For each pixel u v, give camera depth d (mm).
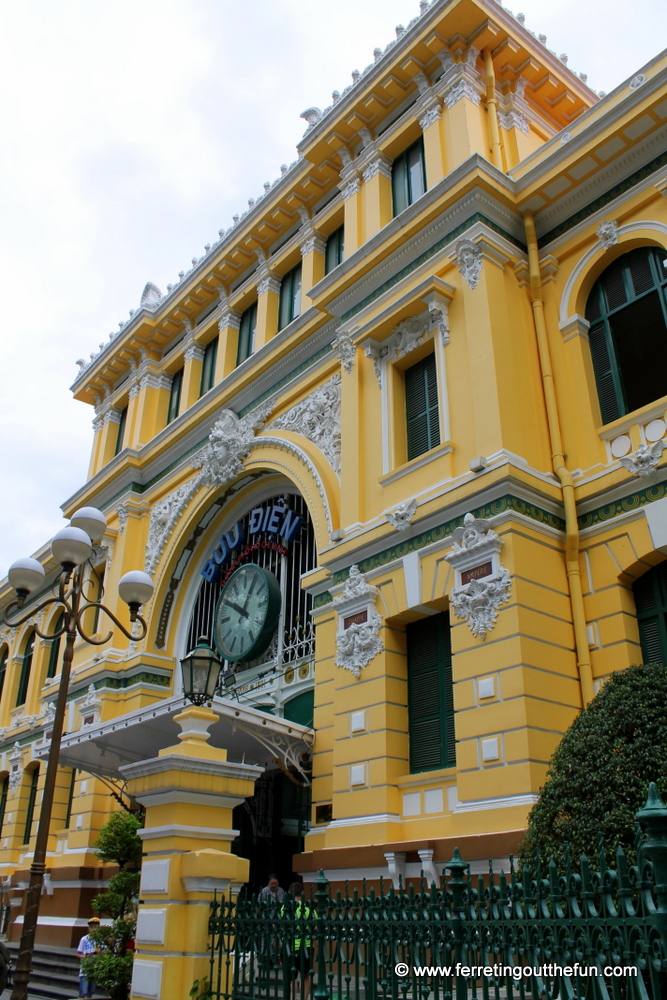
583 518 12555
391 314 14914
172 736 15977
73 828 21562
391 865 11703
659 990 4312
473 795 11102
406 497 13969
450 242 14609
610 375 13227
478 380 13234
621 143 13406
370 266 15820
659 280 12961
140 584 11117
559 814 7348
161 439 23328
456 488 12773
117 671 22234
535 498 12391
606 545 12141
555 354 13844
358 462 15211
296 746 15016
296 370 19062
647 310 13094
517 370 13484
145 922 8883
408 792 12516
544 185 14227
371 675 13438
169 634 22141
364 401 15688
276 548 19281
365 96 17766
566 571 12383
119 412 27719
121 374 27578
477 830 10766
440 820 11812
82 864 20406
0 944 8477
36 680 29875
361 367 15969
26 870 24594
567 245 14211
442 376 14055
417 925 6109
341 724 13656
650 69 13234
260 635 18203
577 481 12797
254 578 19031
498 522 12039
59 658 27906
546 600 11867
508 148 16484
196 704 10320
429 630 13375
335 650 15031
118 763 18109
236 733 15086
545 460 13156
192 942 8523
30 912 8609
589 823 6945
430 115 16562
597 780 7176
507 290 14094
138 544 23656
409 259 15359
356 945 6582
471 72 16469
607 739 7465
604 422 13102
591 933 4789
